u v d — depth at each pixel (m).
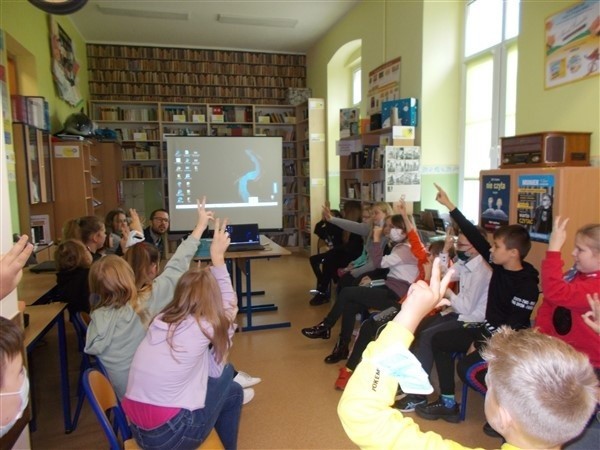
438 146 4.74
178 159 6.49
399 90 5.09
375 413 0.80
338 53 6.89
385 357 0.81
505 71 4.04
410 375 0.80
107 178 6.44
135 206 7.96
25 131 3.96
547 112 3.23
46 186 4.57
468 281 2.54
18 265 1.15
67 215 4.97
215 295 1.72
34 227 4.42
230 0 5.91
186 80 7.88
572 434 0.73
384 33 5.37
